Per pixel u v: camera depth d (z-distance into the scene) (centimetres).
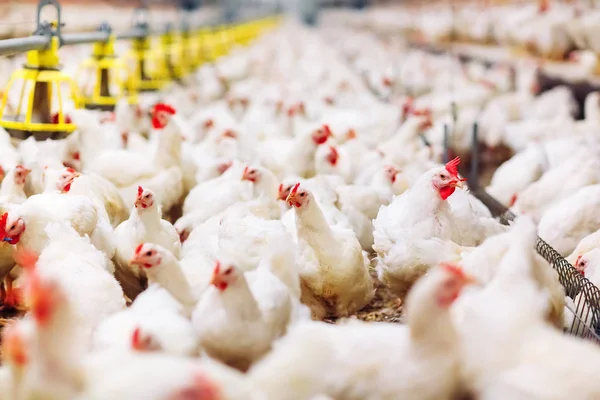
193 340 370
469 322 335
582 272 447
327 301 448
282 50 1656
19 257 430
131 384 270
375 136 700
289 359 317
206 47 1306
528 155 600
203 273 414
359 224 496
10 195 488
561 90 830
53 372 281
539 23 1042
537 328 322
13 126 535
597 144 624
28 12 998
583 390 289
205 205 505
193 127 686
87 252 417
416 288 324
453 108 731
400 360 318
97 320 388
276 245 417
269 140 640
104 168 523
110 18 1302
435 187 441
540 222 498
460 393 321
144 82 802
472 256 398
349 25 3372
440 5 2031
